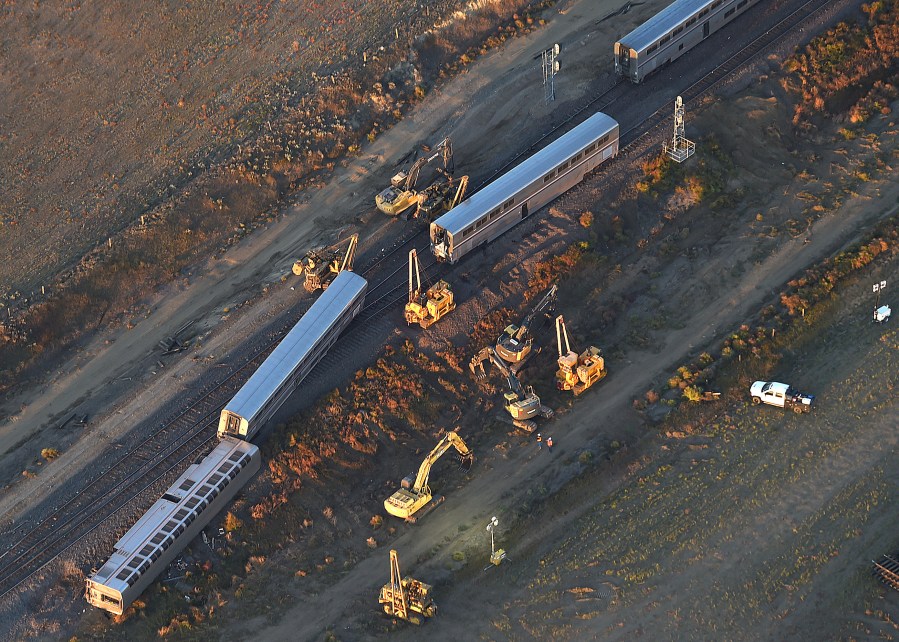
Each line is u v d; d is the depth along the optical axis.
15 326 116.75
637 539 97.00
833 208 121.75
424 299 112.69
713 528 97.19
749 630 90.62
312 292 117.38
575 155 121.88
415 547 98.69
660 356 111.19
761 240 119.69
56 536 100.06
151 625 94.62
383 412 107.56
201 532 100.00
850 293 114.25
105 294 120.62
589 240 119.62
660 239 121.19
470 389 110.06
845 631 90.12
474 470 103.81
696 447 103.12
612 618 92.12
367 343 112.06
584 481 101.44
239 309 117.19
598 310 115.31
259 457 103.56
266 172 129.62
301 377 108.56
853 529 96.12
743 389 107.44
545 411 106.88
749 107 130.62
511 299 115.75
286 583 97.31
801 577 93.50
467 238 117.00
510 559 96.81
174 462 104.50
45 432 109.25
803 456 101.62
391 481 104.00
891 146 127.62
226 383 110.25
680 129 124.25
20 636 94.62
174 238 124.69
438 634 92.50
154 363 113.94
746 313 113.69
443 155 126.00
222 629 94.44
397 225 123.25
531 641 91.31
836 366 108.44
